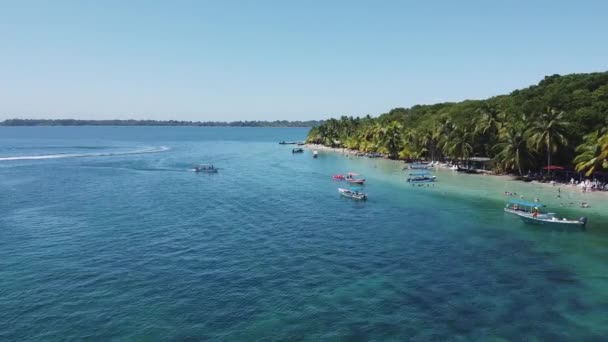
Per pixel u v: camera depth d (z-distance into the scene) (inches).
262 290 1504.7
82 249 1958.7
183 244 2044.8
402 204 2999.5
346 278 1614.2
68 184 3887.8
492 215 2625.5
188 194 3440.0
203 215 2667.3
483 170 4581.7
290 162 6200.8
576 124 3624.5
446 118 5418.3
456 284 1550.2
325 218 2588.6
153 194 3425.2
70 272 1670.8
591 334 1197.1
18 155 6742.1
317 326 1251.2
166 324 1263.5
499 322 1268.5
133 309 1358.3
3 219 2516.0
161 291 1494.8
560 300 1412.4
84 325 1258.0
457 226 2368.4
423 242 2069.4
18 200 3097.9
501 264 1753.2
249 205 2994.6
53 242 2064.5
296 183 4077.3
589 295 1448.1
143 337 1191.6
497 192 3371.1
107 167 5285.4
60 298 1437.0
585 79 4323.3
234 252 1926.7
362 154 7244.1
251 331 1222.9
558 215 2541.8
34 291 1492.4
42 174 4539.9
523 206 2704.2
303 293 1478.8
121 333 1213.7
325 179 4357.8
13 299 1428.4
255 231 2285.9
